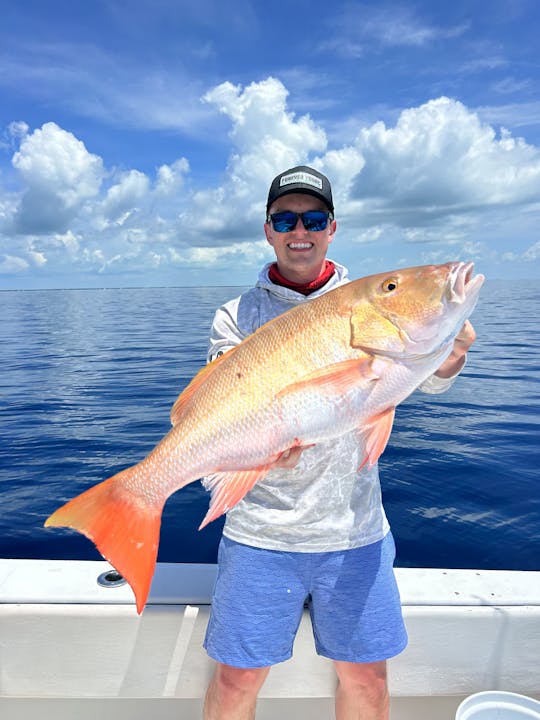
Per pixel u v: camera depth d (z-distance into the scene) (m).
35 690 2.51
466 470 6.41
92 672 2.50
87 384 13.98
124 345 23.34
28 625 2.46
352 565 2.22
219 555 2.34
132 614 2.47
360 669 2.23
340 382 1.98
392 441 7.77
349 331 2.02
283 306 2.55
